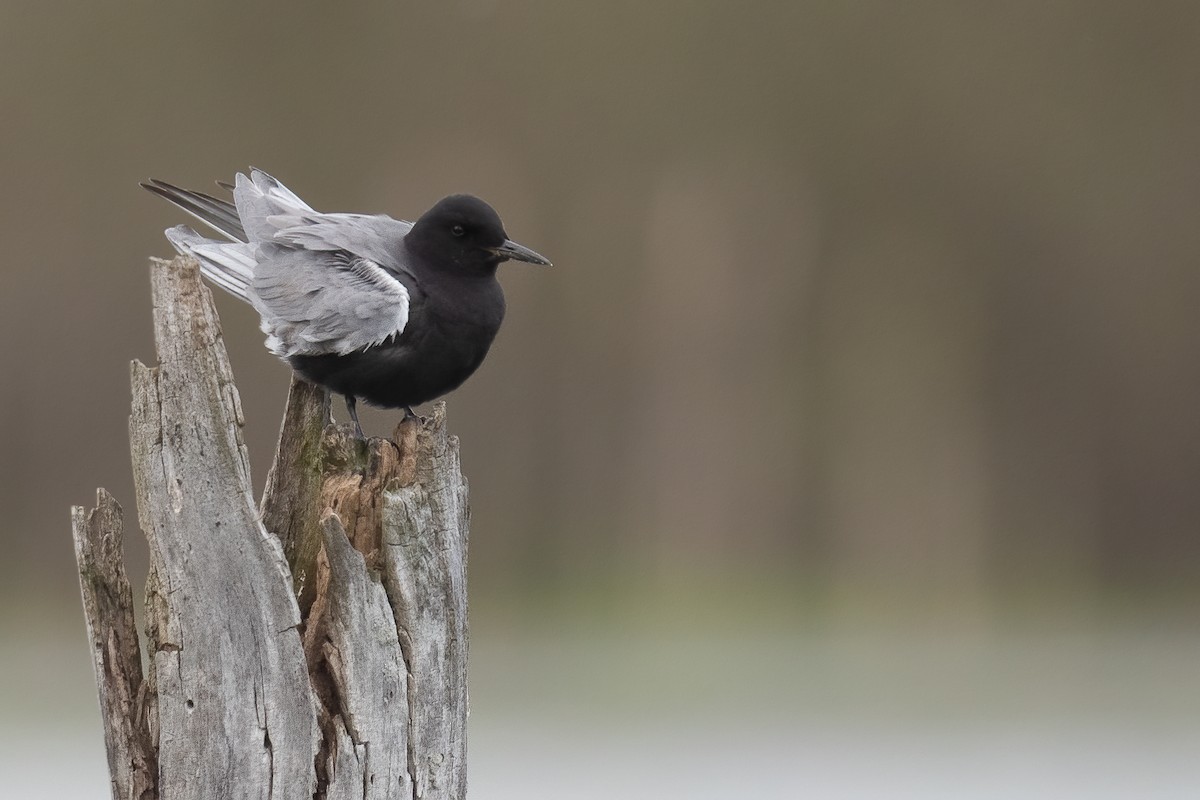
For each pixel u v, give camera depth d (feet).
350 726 25.13
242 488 24.86
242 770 24.48
